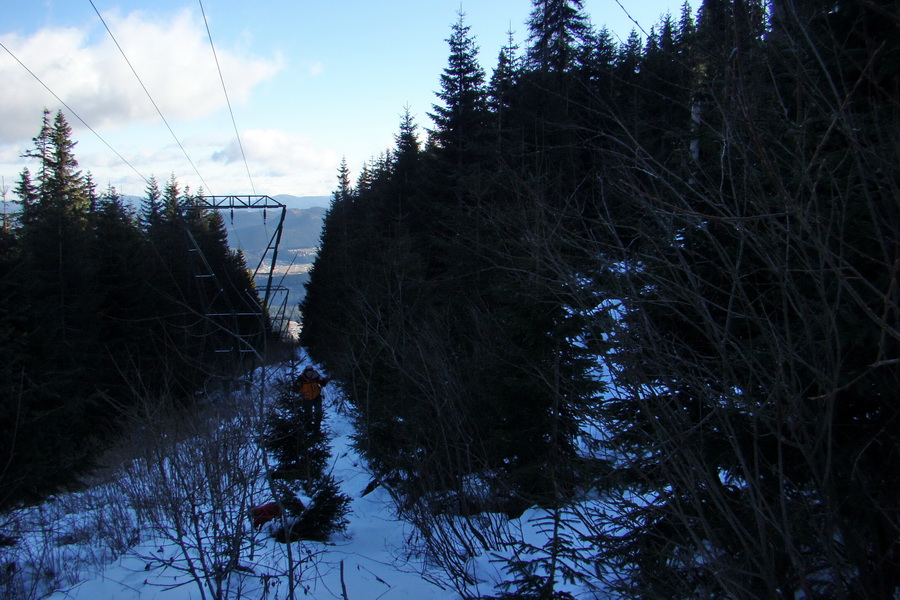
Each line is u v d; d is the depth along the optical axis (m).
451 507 5.93
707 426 3.04
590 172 3.56
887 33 2.31
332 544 7.07
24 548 7.19
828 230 1.94
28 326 7.66
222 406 5.15
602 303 2.76
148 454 5.55
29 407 7.14
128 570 6.21
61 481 7.50
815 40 2.40
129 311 22.45
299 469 6.96
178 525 4.91
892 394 2.44
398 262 10.77
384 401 7.60
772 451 2.80
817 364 2.07
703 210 2.91
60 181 33.97
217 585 4.71
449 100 19.11
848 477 2.42
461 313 9.81
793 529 2.51
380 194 30.08
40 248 19.97
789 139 2.55
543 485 5.07
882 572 2.26
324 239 43.62
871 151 1.85
